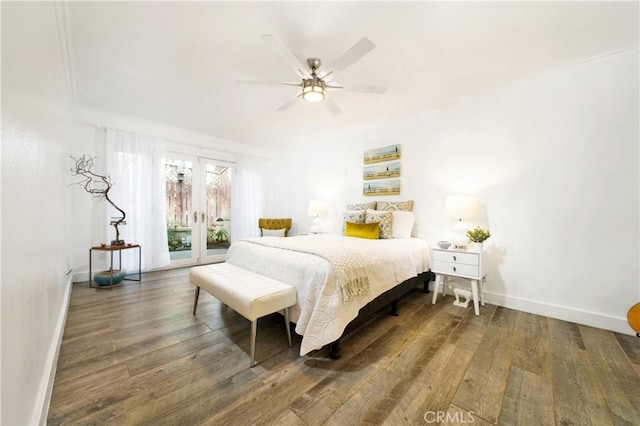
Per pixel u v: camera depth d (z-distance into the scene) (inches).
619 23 68.8
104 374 58.1
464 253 100.3
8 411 26.9
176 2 62.4
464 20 67.7
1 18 25.2
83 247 130.3
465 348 71.3
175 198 166.4
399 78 97.7
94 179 132.8
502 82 101.4
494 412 48.6
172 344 72.0
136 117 141.9
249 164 199.2
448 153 121.7
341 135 169.5
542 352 69.3
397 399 51.8
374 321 89.6
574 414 48.2
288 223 195.8
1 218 25.0
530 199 99.3
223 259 188.9
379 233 124.9
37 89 42.3
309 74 82.3
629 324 77.0
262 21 68.4
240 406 49.5
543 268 96.4
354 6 63.1
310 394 52.9
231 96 114.3
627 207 82.1
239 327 83.4
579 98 89.7
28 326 35.3
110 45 78.5
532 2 61.8
